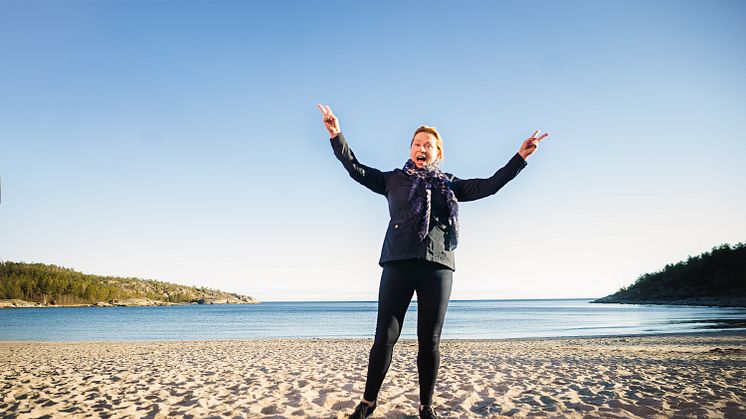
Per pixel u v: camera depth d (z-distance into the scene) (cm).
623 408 414
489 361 932
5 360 1113
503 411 407
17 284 14775
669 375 646
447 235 303
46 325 4494
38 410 435
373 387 318
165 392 534
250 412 414
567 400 456
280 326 4241
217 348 1537
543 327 3481
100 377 699
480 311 9169
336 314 8019
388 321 306
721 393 484
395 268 301
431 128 321
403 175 312
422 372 321
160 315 7731
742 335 1983
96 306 15350
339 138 307
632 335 2231
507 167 295
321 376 673
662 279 11875
